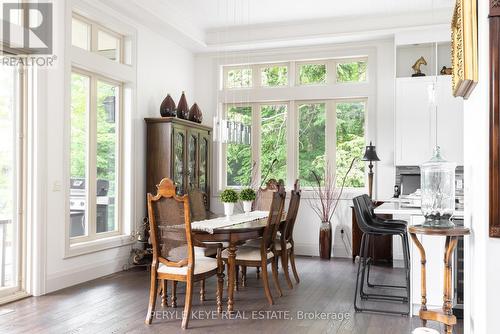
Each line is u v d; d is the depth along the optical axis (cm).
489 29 209
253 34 688
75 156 494
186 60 721
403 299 414
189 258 344
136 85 582
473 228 257
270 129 725
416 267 370
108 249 528
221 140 482
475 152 249
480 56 225
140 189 589
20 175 423
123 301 411
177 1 575
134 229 574
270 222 405
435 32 596
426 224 282
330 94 682
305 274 537
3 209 409
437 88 588
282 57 707
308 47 693
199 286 477
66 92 461
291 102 704
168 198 347
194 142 661
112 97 557
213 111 739
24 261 425
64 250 457
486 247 214
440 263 363
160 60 642
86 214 509
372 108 659
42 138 428
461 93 273
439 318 278
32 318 360
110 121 553
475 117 249
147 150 596
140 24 592
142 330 335
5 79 409
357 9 602
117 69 543
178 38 661
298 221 690
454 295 368
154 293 355
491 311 213
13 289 415
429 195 282
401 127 603
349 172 681
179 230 347
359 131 679
